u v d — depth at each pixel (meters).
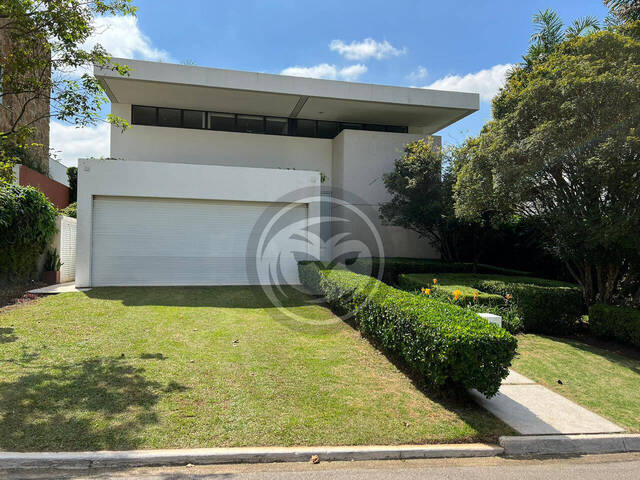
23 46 7.21
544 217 8.05
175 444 3.16
